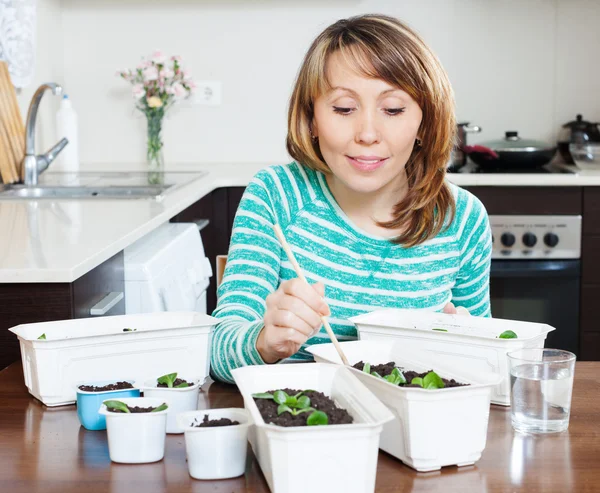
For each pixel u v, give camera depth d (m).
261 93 3.63
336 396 0.92
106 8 3.59
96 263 1.58
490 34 3.57
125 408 0.90
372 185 1.27
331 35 1.27
